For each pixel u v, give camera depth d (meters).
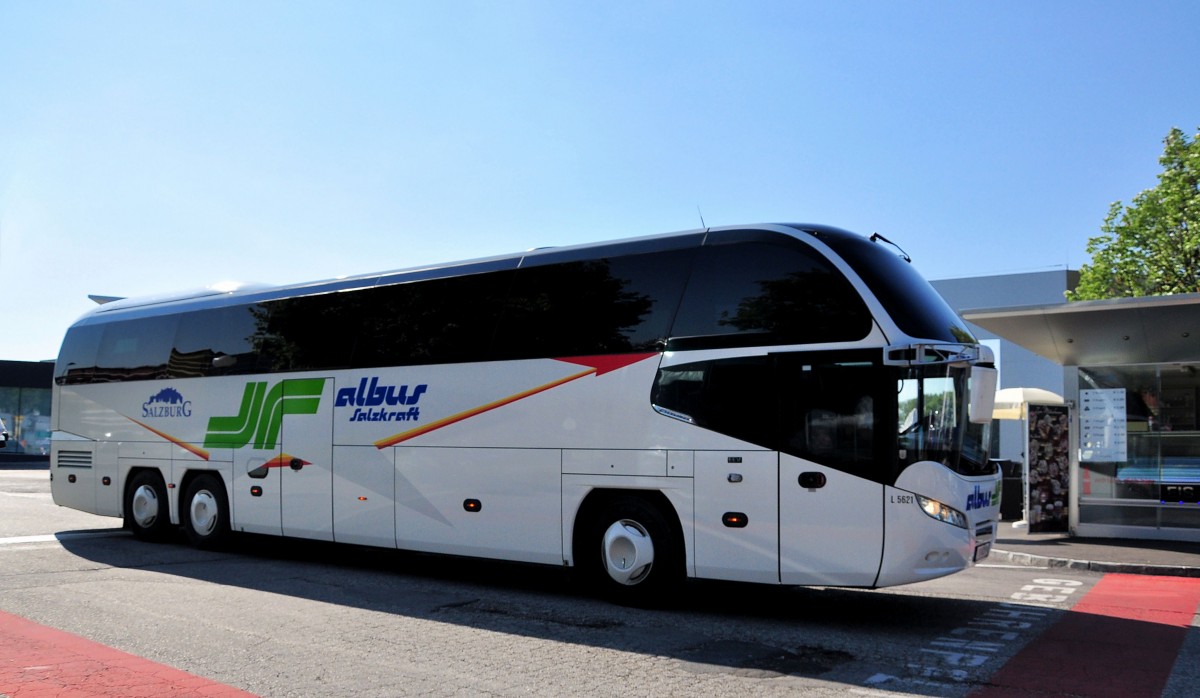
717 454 8.99
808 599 10.25
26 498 21.84
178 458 14.32
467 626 8.48
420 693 6.20
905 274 9.21
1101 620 9.10
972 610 9.65
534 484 10.20
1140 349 16.02
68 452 16.33
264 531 12.98
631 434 9.54
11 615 8.68
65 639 7.69
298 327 12.97
